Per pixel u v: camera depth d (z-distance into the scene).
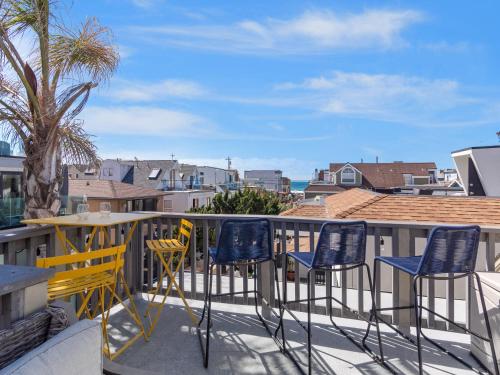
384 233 3.05
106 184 22.95
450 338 2.83
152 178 35.38
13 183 13.22
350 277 6.99
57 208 3.60
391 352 2.61
